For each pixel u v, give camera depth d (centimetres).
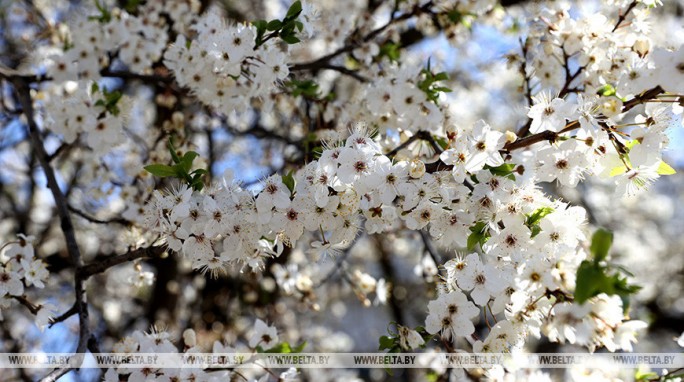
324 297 845
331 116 431
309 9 315
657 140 251
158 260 643
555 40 333
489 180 253
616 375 274
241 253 258
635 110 339
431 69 394
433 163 265
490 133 252
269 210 242
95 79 452
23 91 422
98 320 724
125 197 468
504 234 250
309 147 454
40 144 396
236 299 712
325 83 615
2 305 314
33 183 674
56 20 583
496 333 255
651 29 334
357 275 510
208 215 245
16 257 325
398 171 245
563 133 257
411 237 608
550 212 250
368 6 557
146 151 539
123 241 425
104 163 500
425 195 249
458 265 256
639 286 207
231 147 696
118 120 401
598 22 325
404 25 526
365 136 252
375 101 370
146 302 750
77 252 342
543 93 260
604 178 266
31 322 683
